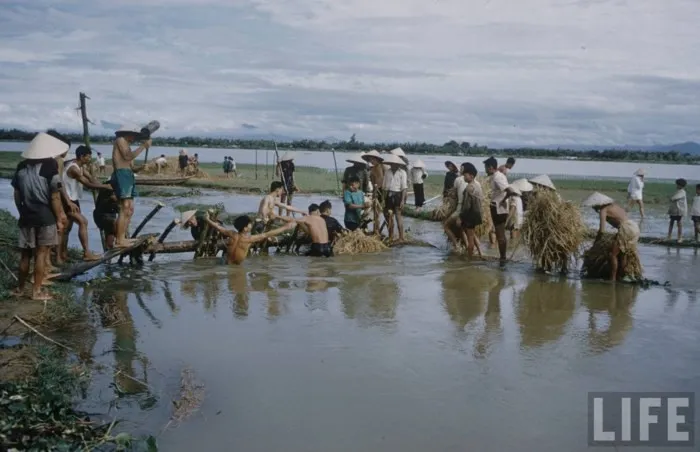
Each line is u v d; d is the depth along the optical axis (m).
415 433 4.93
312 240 12.49
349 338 7.12
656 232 16.59
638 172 19.02
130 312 8.05
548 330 7.55
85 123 12.36
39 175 7.84
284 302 8.62
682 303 8.92
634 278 10.17
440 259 12.21
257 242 12.17
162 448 4.65
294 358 6.47
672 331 7.60
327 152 129.00
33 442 4.49
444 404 5.45
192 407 5.30
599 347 6.97
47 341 6.78
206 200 24.27
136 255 11.20
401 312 8.21
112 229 11.29
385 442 4.78
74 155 11.23
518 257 12.50
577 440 4.89
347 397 5.55
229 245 11.38
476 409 5.37
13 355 6.28
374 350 6.74
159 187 29.12
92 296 8.81
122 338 7.01
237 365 6.26
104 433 4.82
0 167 38.53
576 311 8.41
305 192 27.52
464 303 8.73
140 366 6.20
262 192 28.36
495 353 6.71
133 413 5.23
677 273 11.14
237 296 8.91
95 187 10.59
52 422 4.84
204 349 6.70
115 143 10.69
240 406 5.35
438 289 9.55
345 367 6.25
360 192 14.08
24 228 7.98
